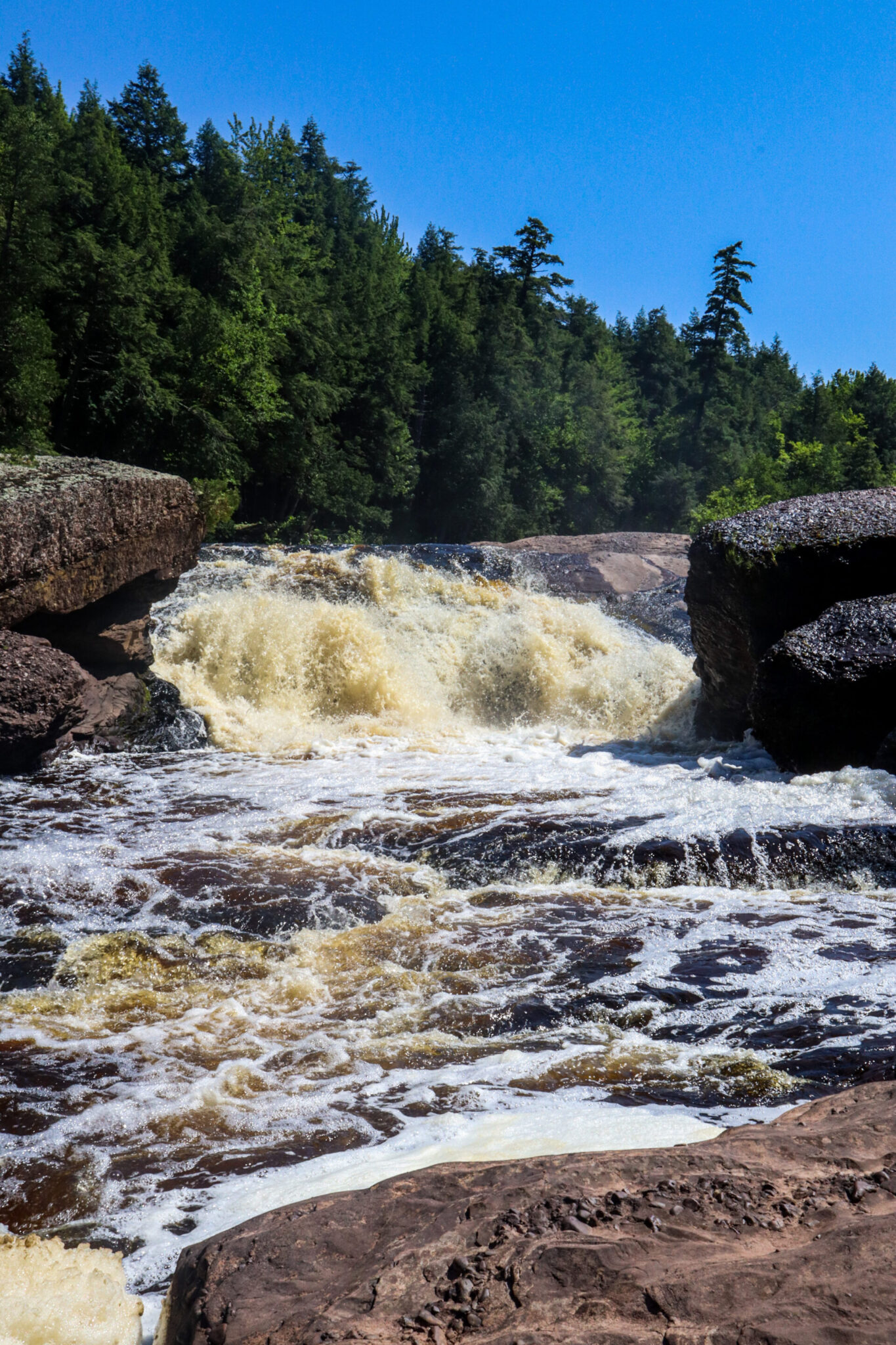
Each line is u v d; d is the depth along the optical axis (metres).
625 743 12.12
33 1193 3.25
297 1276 1.67
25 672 10.14
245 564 16.45
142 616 12.45
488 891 6.77
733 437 87.06
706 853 7.05
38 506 10.68
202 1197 3.18
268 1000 5.03
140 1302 2.21
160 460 34.19
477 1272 1.55
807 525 10.87
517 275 81.75
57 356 29.28
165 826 8.09
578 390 79.81
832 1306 1.37
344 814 8.36
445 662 14.59
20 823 8.10
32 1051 4.41
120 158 42.88
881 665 9.01
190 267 40.19
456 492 59.53
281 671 13.34
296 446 42.69
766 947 5.58
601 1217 1.67
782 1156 1.93
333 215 95.19
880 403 66.69
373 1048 4.44
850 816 7.54
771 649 9.59
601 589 17.73
